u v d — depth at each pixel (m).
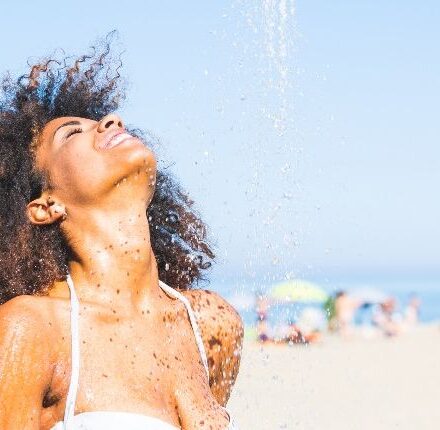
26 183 2.86
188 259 3.33
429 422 11.51
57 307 2.62
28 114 2.98
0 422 2.43
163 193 3.37
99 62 3.46
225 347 3.06
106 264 2.72
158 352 2.70
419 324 36.72
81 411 2.50
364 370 17.86
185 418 2.66
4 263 2.83
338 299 27.19
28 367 2.48
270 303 4.20
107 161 2.74
